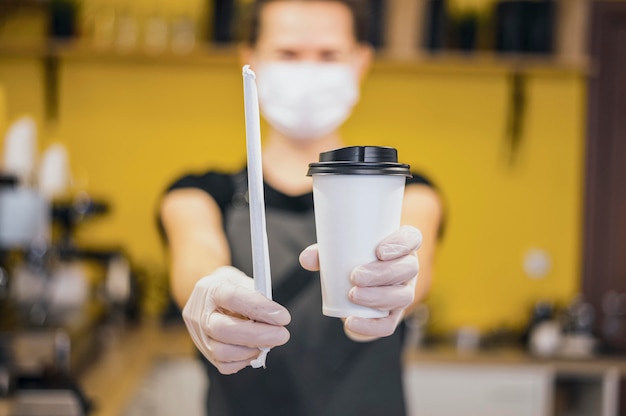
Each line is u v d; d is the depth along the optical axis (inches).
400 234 33.8
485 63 154.7
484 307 165.6
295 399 67.7
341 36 73.7
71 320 110.1
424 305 156.8
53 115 161.8
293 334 68.2
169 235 62.1
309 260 35.4
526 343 149.6
